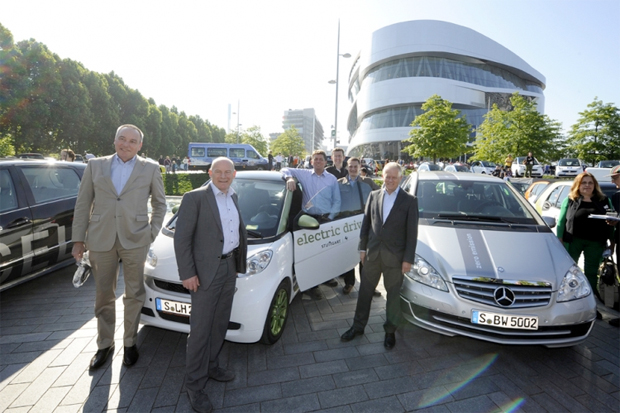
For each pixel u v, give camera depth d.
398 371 2.90
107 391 2.54
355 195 4.78
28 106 32.38
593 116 30.53
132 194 2.74
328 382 2.73
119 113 45.12
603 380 2.83
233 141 62.03
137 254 2.77
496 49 62.19
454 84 57.50
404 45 58.16
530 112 27.81
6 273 3.62
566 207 4.19
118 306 3.92
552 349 3.29
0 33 30.45
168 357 3.00
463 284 2.97
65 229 4.36
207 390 2.61
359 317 3.38
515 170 25.19
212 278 2.35
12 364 2.82
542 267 3.02
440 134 29.55
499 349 3.27
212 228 2.35
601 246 4.09
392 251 3.12
